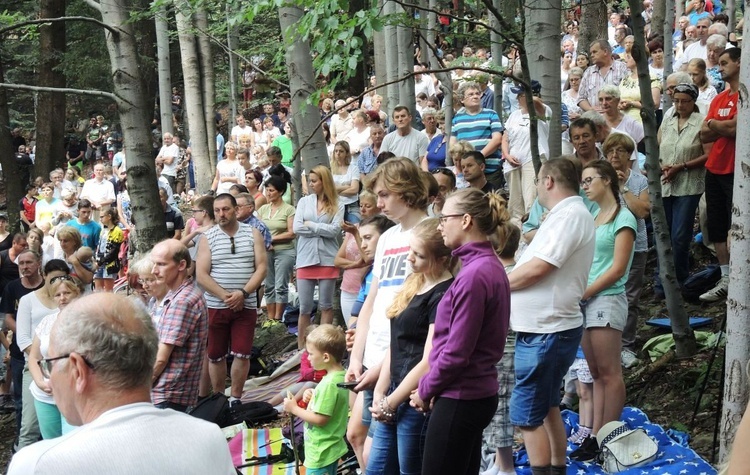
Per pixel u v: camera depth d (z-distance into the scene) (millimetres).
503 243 4930
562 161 4750
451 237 4027
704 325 7055
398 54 10984
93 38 21359
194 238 8875
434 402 3971
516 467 5379
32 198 17734
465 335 3854
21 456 2297
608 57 10445
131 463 2297
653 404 6121
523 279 4602
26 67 25344
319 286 8492
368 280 6020
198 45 19641
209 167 18812
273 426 7203
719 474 2252
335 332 5555
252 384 8289
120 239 12008
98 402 2414
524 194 8727
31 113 27047
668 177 7711
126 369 2424
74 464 2254
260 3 6285
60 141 21812
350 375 4809
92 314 2451
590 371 5363
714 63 10453
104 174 17188
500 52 9117
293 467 6191
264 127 19344
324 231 8359
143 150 7891
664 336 6867
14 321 8125
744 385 4074
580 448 5344
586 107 10523
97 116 25984
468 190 4047
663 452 5172
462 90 9414
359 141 12203
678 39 14922
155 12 8039
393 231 4836
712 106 7352
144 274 6160
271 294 10203
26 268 8141
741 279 4066
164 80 20062
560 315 4621
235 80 18500
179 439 2389
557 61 6699
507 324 4031
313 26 5734
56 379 2441
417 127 13102
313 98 6176
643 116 5988
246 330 7605
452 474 3928
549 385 4625
